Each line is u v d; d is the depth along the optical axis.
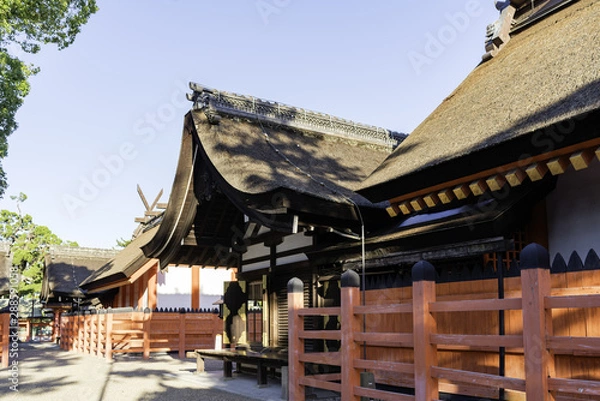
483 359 6.32
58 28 12.21
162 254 12.69
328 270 9.96
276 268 11.49
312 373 9.72
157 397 9.35
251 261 12.88
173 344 18.95
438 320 6.87
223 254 13.89
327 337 6.71
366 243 8.55
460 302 5.02
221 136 10.45
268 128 12.00
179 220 11.78
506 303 4.59
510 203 6.82
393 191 7.62
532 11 10.41
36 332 41.38
